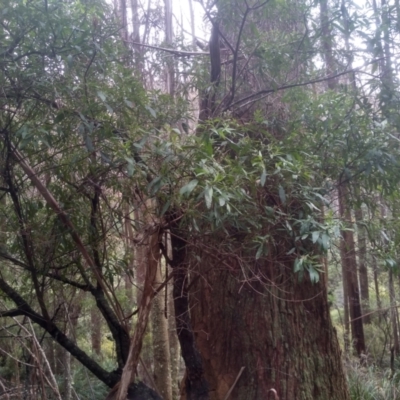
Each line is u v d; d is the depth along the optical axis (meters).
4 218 3.75
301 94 4.11
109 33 3.30
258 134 3.82
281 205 3.27
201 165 2.69
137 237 3.98
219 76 4.52
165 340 7.51
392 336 11.59
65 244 3.73
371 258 4.36
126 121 3.11
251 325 4.31
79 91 3.05
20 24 2.99
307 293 4.45
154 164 2.96
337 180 3.98
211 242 3.44
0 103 3.13
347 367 7.31
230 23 4.45
